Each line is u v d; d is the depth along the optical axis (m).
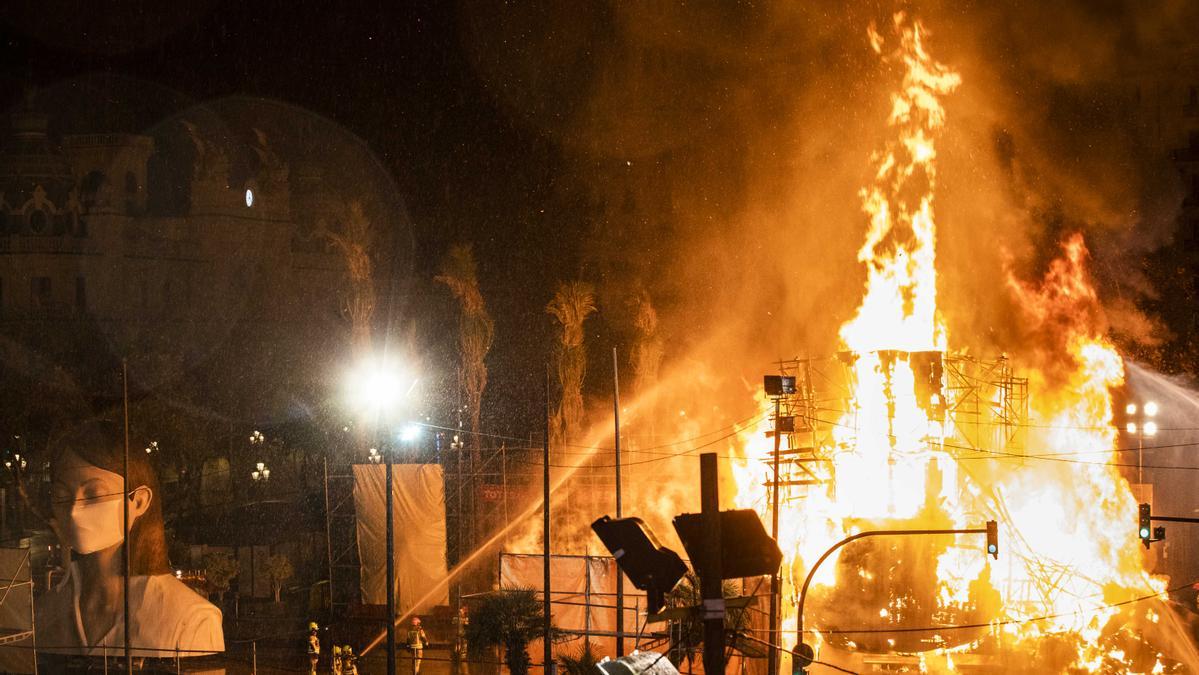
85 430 43.50
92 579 43.50
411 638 42.88
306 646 44.97
